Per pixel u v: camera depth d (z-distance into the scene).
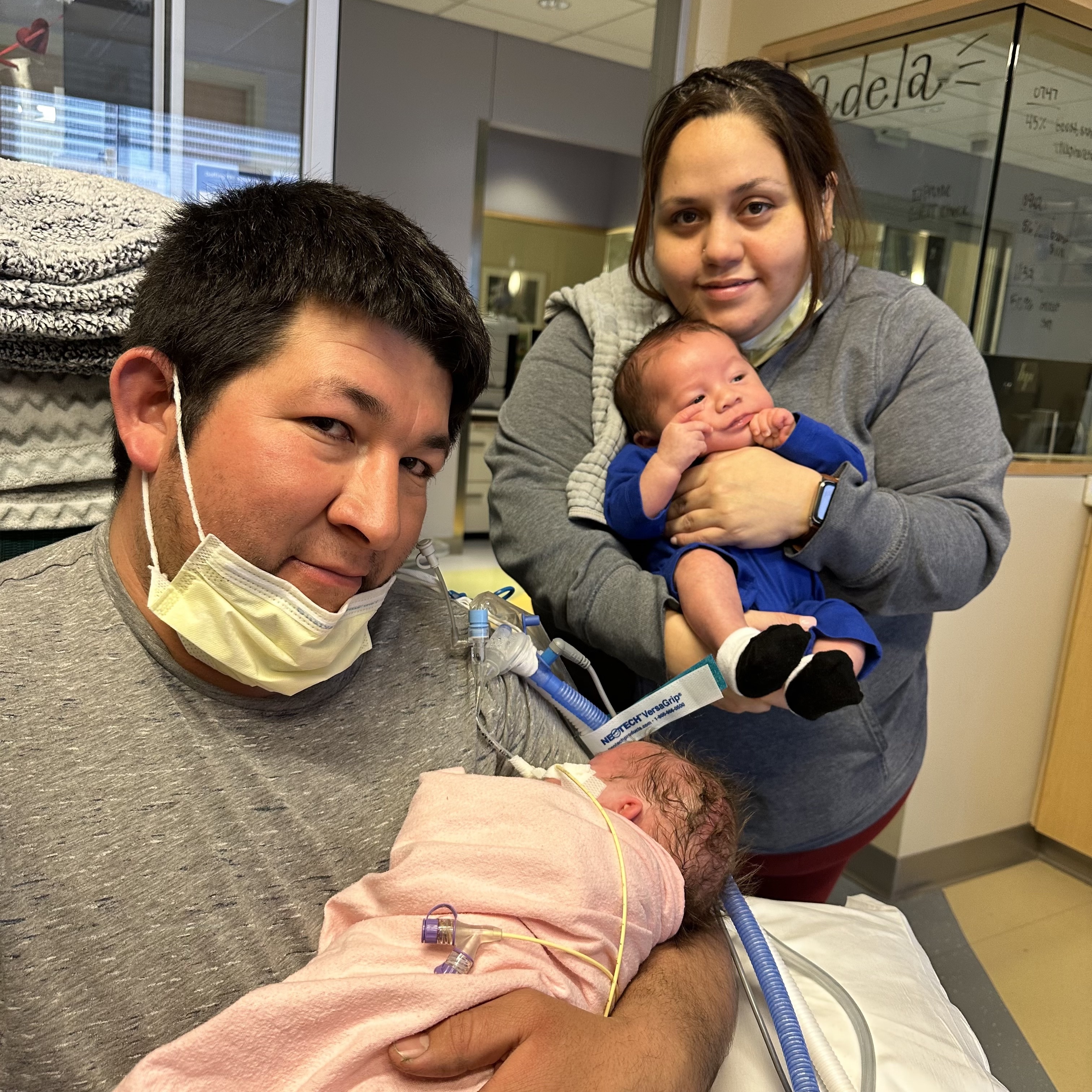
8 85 1.66
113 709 0.76
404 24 5.06
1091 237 2.36
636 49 5.51
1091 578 2.52
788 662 0.90
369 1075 0.68
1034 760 2.64
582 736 1.04
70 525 1.14
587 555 1.11
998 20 2.04
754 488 1.04
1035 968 2.16
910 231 2.32
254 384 0.70
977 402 1.13
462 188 5.47
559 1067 0.67
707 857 0.92
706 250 1.14
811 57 2.44
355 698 0.89
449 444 0.83
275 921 0.80
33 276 0.99
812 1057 0.87
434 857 0.78
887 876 2.44
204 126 1.82
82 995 0.72
